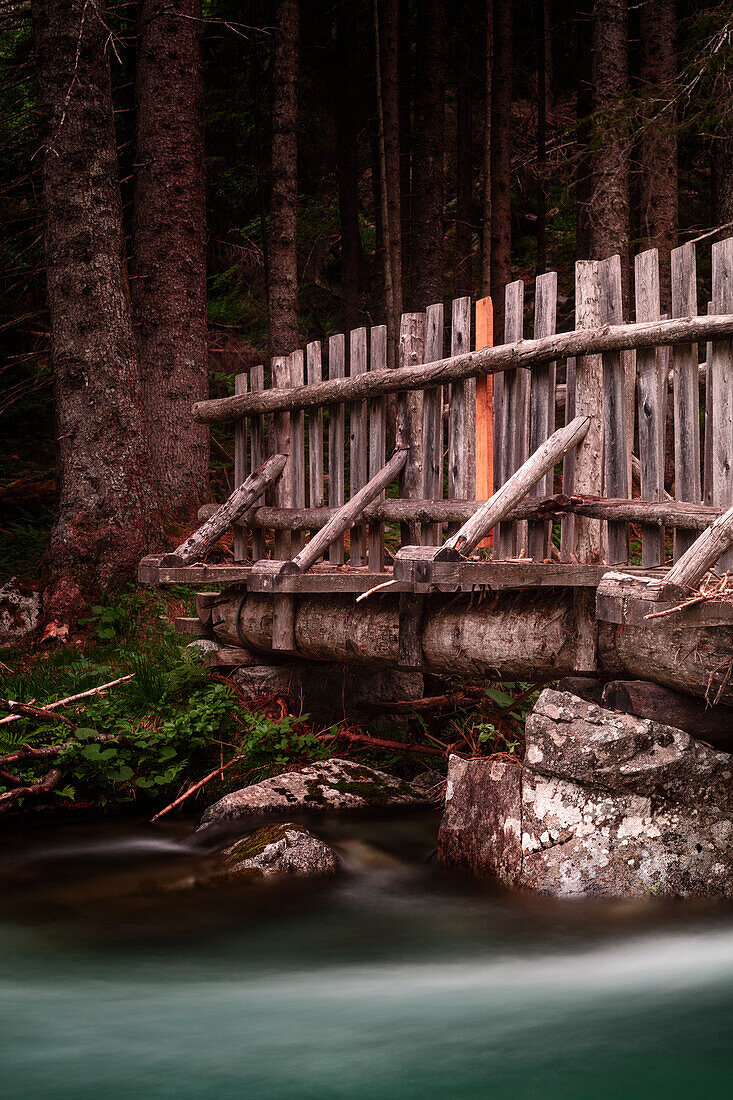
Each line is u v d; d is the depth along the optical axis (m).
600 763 4.67
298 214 19.55
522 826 4.91
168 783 6.54
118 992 3.90
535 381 5.01
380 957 4.23
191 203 11.08
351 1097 3.06
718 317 4.17
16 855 5.57
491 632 5.37
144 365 10.95
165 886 5.11
